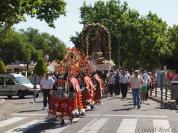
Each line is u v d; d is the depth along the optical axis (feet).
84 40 126.52
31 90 127.44
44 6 147.64
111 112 75.10
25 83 129.18
